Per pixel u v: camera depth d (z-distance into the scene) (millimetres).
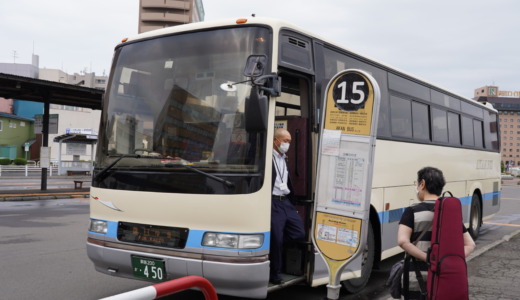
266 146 4609
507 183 50438
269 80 4645
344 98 4938
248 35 4887
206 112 4797
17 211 14453
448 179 9266
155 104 5113
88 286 6258
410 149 7648
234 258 4426
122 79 5461
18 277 6637
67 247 8789
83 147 33719
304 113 5516
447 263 3408
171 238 4711
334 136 4984
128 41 5656
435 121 8789
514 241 9828
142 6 110438
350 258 4801
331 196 4980
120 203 5051
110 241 5070
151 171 4902
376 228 6668
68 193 19891
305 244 5371
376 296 6285
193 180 4656
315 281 5363
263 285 4559
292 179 5438
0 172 32906
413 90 8039
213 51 4980
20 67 87250
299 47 5320
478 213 11211
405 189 7434
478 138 11242
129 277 4969
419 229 3756
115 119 5332
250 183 4508
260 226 4531
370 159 4707
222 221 4496
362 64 6707
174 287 2459
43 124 19750
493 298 5680
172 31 5332
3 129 59406
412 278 4145
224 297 5914
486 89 145625
